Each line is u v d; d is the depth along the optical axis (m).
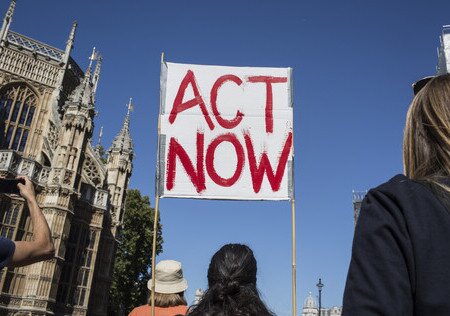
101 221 36.22
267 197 6.45
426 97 1.72
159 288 5.29
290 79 6.96
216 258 3.19
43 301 30.27
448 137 1.58
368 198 1.57
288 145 6.66
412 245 1.37
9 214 31.09
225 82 6.91
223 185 6.47
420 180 1.53
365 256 1.42
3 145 37.50
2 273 29.94
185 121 6.70
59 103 41.16
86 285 34.16
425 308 1.32
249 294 3.02
